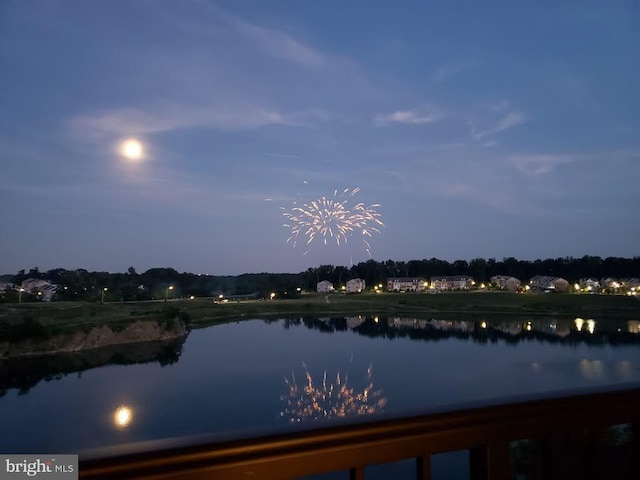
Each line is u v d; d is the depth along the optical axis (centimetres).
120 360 4303
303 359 4256
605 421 222
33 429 2353
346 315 8638
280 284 12156
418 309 9150
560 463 214
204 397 2933
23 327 4366
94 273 9269
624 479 226
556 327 6266
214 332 6400
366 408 2606
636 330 5700
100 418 2517
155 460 154
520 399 207
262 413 2597
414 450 187
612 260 12325
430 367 3719
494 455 201
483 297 9969
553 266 13025
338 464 176
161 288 10238
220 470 161
